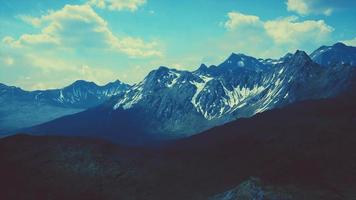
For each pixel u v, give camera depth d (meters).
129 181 152.75
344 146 157.88
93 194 143.50
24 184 146.12
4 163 156.62
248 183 120.12
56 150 166.00
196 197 138.38
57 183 147.38
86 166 158.50
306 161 147.25
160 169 163.75
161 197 142.12
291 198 116.75
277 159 155.50
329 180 132.25
